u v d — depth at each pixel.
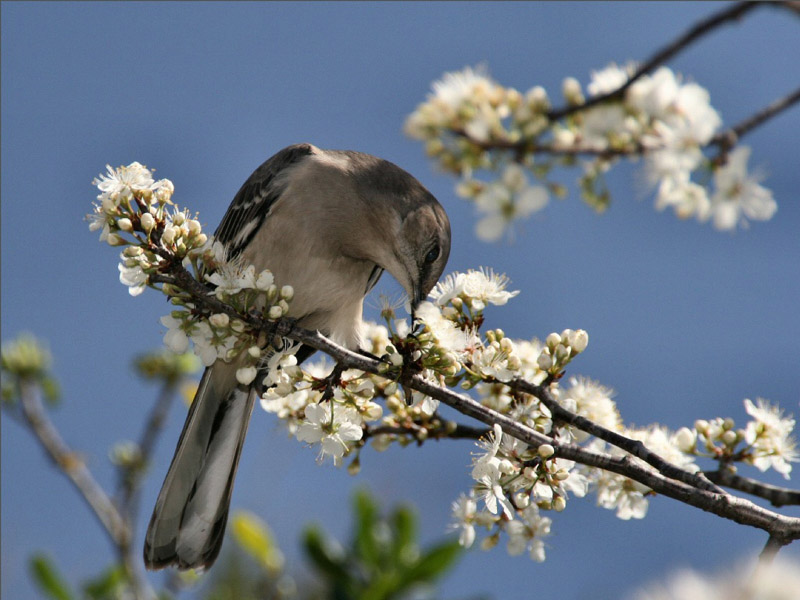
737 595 3.14
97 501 8.61
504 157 4.88
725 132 4.75
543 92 4.86
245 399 8.34
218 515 8.06
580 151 4.82
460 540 5.97
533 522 5.98
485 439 6.04
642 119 4.75
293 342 7.32
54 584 7.74
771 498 5.70
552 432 6.11
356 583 7.13
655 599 3.22
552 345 6.14
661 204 4.96
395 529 7.25
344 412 6.31
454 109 4.96
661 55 4.12
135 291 6.29
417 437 6.56
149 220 6.12
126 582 8.12
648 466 6.20
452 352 6.00
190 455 8.17
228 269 6.32
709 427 6.09
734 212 4.86
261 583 7.68
